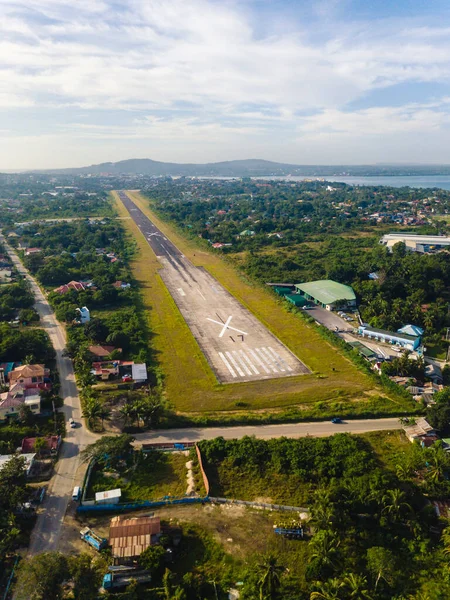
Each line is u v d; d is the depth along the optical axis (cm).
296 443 7212
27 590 4609
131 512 6078
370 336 11731
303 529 5781
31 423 7950
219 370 10069
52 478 6656
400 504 5762
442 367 10144
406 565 5300
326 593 4644
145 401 8194
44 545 5506
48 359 10419
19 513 5909
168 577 4966
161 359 10631
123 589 4972
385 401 8681
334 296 14075
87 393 8681
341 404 8569
